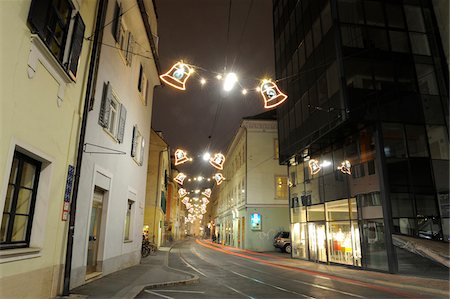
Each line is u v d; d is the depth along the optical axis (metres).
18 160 6.09
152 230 31.30
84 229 9.23
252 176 33.16
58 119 7.26
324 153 20.91
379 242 15.38
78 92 8.36
